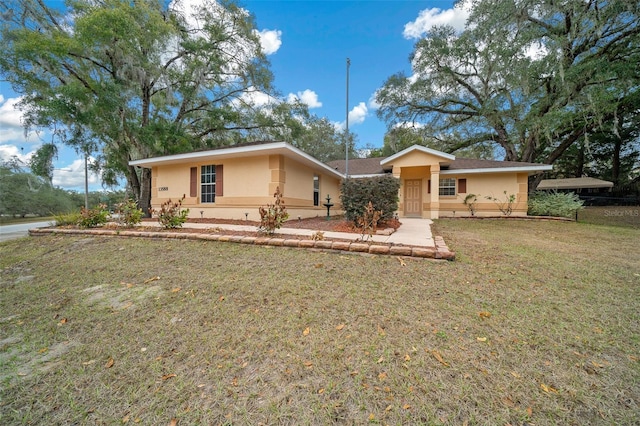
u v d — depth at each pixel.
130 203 7.99
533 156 15.72
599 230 8.59
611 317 2.59
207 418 1.57
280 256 4.52
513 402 1.60
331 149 29.95
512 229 8.66
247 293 3.18
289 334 2.35
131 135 12.36
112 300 3.22
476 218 11.98
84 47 10.89
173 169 10.85
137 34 11.13
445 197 13.77
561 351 2.07
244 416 1.57
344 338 2.26
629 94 11.91
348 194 7.19
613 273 3.87
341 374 1.86
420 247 4.66
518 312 2.66
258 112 16.91
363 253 4.50
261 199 9.15
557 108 12.25
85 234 6.93
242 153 8.95
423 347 2.12
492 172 12.93
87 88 11.36
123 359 2.14
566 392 1.67
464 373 1.84
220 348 2.21
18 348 2.37
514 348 2.10
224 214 9.76
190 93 14.12
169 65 14.45
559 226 9.50
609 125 14.14
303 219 10.72
